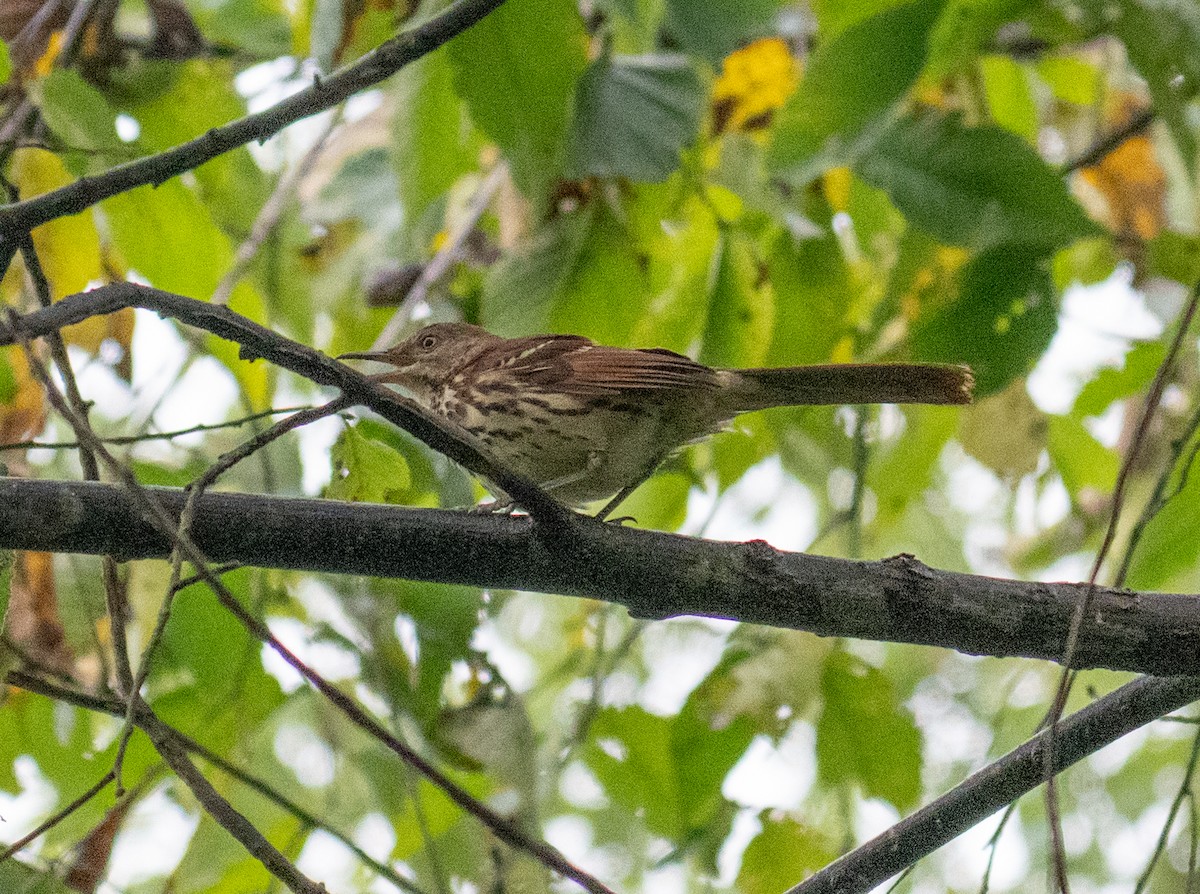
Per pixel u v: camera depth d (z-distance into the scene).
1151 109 6.30
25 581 5.28
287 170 6.56
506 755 5.15
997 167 5.43
